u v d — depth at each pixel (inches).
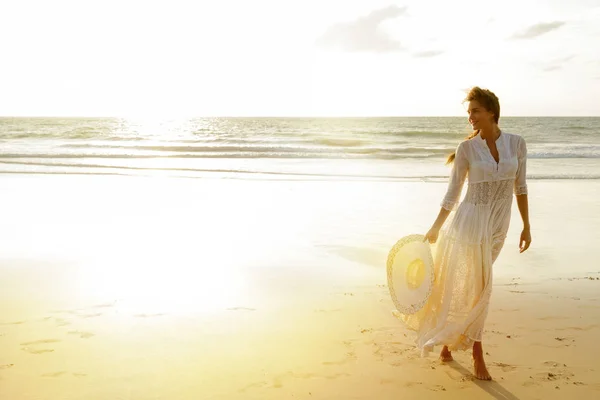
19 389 143.3
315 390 144.8
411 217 429.1
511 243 345.1
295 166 856.9
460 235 148.0
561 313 209.5
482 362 152.1
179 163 898.1
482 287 147.6
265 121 4367.6
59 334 183.3
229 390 144.3
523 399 140.4
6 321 195.8
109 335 183.2
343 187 605.9
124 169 792.9
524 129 2605.8
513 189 154.2
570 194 565.6
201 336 183.3
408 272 153.1
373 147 1283.2
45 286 241.6
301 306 216.8
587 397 141.3
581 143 1608.0
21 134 1923.0
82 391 142.6
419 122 3954.2
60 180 655.8
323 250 317.7
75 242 332.8
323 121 4375.0
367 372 156.3
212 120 4746.6
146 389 144.3
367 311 211.3
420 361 164.2
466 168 150.7
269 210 456.8
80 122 3848.4
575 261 300.0
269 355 167.9
